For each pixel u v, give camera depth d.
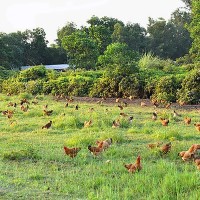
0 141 15.08
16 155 12.17
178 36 87.75
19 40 85.75
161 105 27.42
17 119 20.88
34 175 10.25
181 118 21.20
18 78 42.53
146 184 9.34
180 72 37.75
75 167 11.30
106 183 9.55
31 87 38.59
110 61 43.53
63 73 42.75
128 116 21.27
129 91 32.59
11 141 14.98
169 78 30.50
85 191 9.13
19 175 10.44
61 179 10.07
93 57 57.09
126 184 9.55
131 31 83.25
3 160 12.05
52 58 88.75
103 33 70.38
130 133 16.58
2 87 42.22
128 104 28.48
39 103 29.89
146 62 42.78
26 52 85.56
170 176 9.45
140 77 33.19
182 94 28.89
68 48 57.38
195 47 35.75
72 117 19.00
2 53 66.69
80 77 37.16
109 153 12.71
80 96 35.56
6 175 10.47
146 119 20.77
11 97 34.66
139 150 13.31
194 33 34.16
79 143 14.16
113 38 80.56
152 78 32.59
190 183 9.17
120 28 80.81
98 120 19.11
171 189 8.87
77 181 9.85
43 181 9.94
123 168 10.85
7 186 9.50
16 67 72.56
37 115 22.20
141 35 87.12
